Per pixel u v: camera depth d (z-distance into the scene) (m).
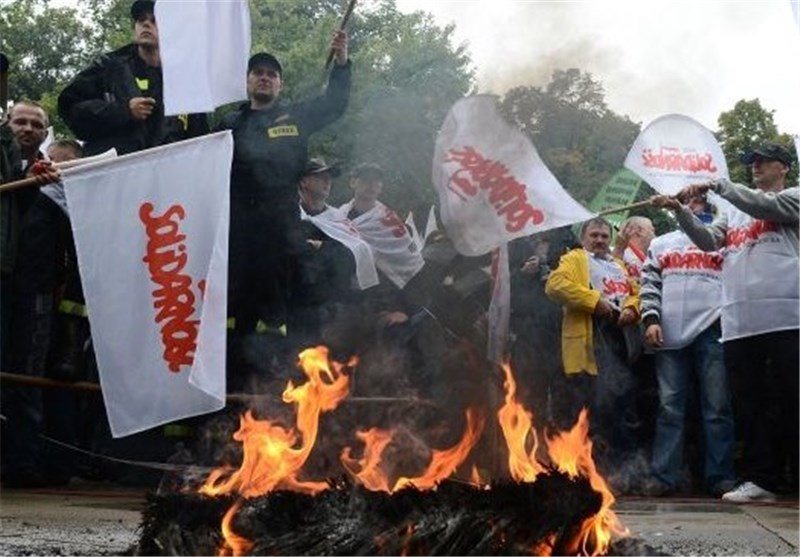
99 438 9.45
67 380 8.62
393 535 4.25
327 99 8.66
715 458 9.76
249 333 8.53
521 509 4.28
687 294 9.88
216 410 7.29
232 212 8.52
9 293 8.53
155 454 9.23
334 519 4.39
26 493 8.39
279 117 8.62
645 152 9.70
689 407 10.18
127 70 9.01
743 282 9.35
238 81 7.82
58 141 9.10
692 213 9.20
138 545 4.78
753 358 9.38
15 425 8.67
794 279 9.29
